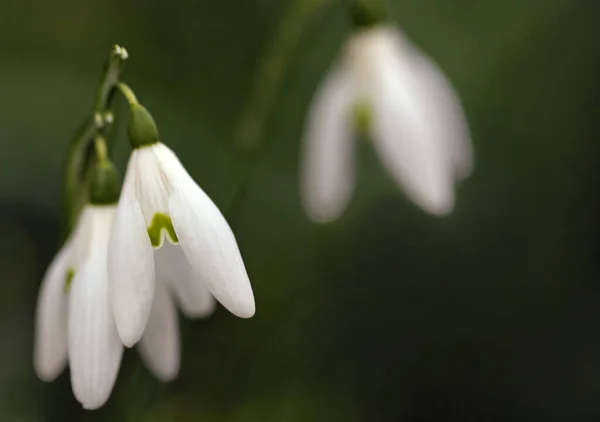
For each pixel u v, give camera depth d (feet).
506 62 1.59
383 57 1.15
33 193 1.33
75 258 0.87
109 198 0.88
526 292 1.53
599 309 1.53
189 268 0.89
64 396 1.27
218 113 1.51
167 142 1.41
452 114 1.17
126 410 1.11
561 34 1.61
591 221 1.56
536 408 1.49
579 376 1.50
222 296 0.83
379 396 1.47
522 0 1.59
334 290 1.50
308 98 1.53
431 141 1.14
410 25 1.57
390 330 1.51
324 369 1.47
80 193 0.92
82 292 0.85
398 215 1.52
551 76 1.60
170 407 1.34
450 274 1.52
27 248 1.38
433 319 1.52
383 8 1.15
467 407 1.49
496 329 1.52
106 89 0.89
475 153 1.56
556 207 1.56
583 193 1.57
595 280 1.55
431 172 1.14
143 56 1.50
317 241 1.49
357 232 1.51
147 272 0.84
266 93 1.19
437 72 1.17
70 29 1.48
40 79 1.38
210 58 1.54
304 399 1.42
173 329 0.91
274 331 1.44
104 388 0.84
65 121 1.36
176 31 1.53
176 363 0.91
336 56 1.56
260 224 1.47
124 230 0.84
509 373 1.51
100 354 0.84
